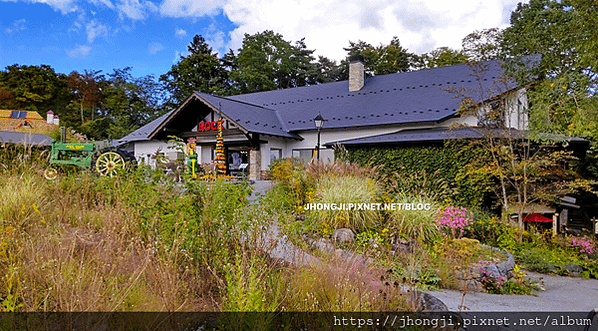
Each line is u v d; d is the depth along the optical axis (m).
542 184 11.00
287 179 9.61
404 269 5.49
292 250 4.48
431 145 11.94
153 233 3.90
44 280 2.97
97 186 5.69
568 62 11.08
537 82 10.89
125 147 25.86
